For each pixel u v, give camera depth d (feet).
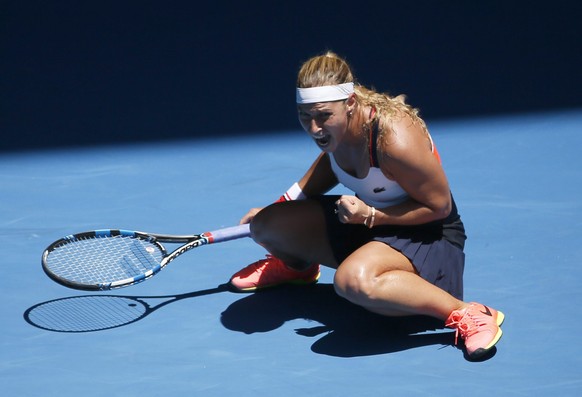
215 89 97.09
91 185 76.28
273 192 74.08
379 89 94.99
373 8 116.16
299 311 57.62
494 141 83.10
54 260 62.64
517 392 48.29
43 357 52.70
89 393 49.26
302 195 59.36
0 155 83.10
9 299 58.95
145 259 62.59
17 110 92.73
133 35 111.14
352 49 104.78
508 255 62.59
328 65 49.60
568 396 47.80
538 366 50.52
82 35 111.34
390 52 103.71
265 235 57.00
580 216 67.97
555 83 95.35
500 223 67.31
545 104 90.84
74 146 84.84
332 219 55.98
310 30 110.63
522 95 93.04
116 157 82.12
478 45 104.73
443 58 101.86
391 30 109.60
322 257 56.85
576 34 106.63
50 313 57.36
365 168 51.85
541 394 48.03
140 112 92.12
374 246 52.60
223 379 50.29
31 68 102.58
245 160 80.74
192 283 61.16
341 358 52.13
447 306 52.39
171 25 113.70
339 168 53.57
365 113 50.98
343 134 50.65
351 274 51.11
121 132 87.81
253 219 57.47
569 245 63.72
